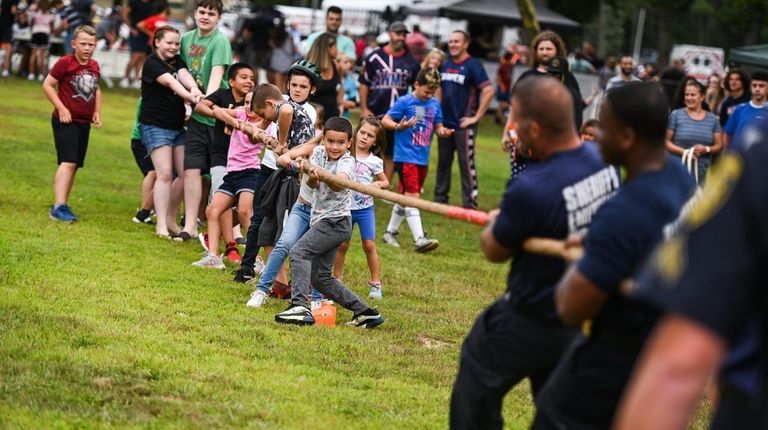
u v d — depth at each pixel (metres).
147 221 12.38
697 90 13.41
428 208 5.20
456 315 9.51
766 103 13.02
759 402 3.02
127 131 20.89
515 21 32.94
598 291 3.92
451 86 14.73
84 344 7.15
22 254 9.75
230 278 9.95
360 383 6.94
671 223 3.84
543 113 4.61
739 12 46.44
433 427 6.18
